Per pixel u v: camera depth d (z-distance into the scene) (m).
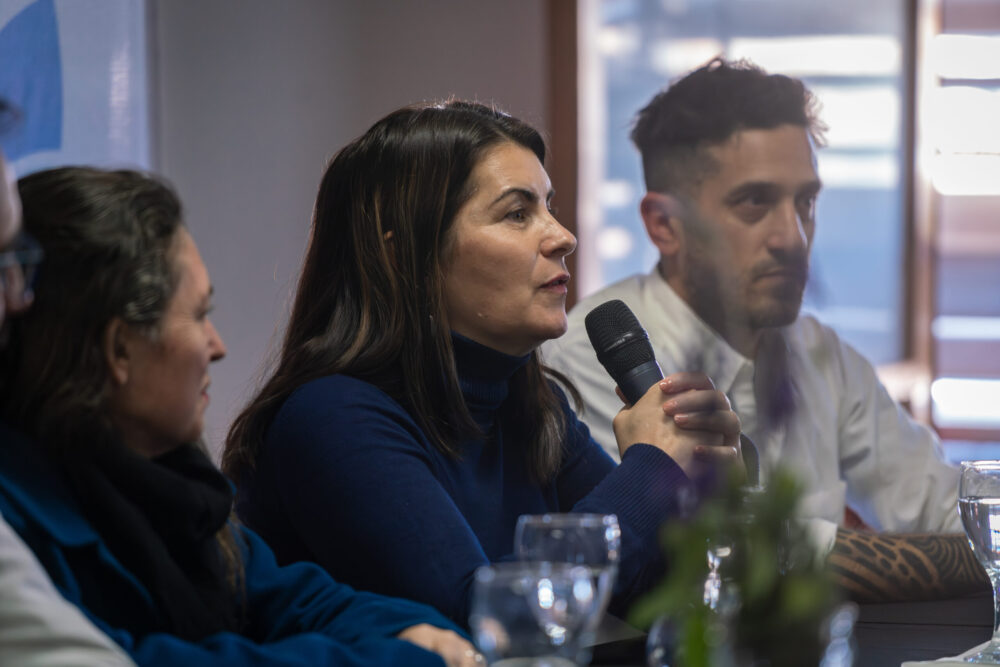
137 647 2.09
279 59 6.76
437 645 2.30
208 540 2.43
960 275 13.64
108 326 2.14
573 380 4.46
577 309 4.71
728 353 4.61
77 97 5.10
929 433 5.19
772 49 8.59
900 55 9.58
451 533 2.71
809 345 4.89
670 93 4.77
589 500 2.86
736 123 4.58
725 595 1.67
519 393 3.36
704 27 8.33
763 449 4.61
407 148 3.07
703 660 1.60
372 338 3.06
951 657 2.56
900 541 3.33
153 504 2.23
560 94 7.68
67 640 1.87
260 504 3.02
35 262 2.04
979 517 2.49
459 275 3.05
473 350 3.09
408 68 7.59
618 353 3.21
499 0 7.65
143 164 5.61
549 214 3.13
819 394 4.83
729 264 4.63
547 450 3.36
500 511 3.19
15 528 2.07
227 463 3.08
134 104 5.53
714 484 1.80
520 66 7.68
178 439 2.28
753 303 4.63
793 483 1.70
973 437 11.72
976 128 9.95
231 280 6.42
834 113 8.87
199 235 6.21
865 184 9.14
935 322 9.92
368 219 3.10
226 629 2.39
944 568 3.30
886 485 5.03
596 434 4.41
